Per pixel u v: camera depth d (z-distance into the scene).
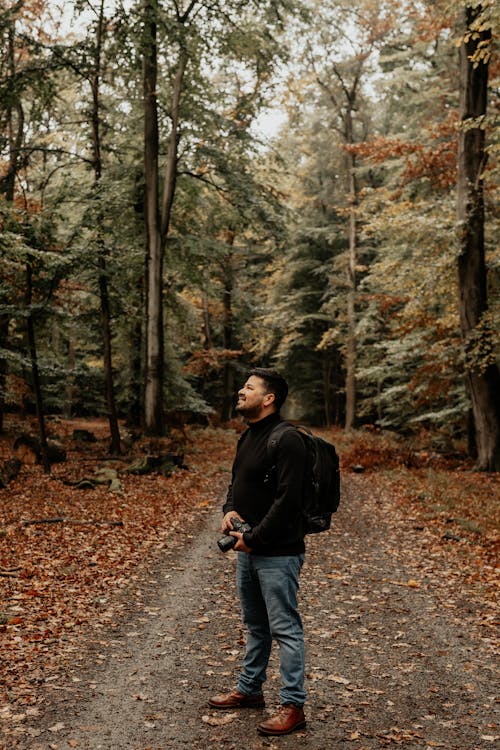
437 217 15.84
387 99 25.20
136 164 18.72
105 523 9.15
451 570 7.27
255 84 17.97
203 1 16.36
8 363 16.19
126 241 18.61
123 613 5.57
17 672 4.14
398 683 4.22
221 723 3.55
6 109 16.30
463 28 15.57
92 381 17.11
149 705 3.77
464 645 4.96
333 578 7.01
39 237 12.02
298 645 3.45
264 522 3.27
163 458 15.14
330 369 38.50
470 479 14.12
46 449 13.53
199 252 19.80
